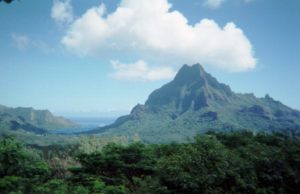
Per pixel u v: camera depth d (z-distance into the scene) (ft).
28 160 35.27
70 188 33.83
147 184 37.24
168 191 34.81
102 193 33.19
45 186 31.99
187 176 35.14
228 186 38.99
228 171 38.45
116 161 41.04
